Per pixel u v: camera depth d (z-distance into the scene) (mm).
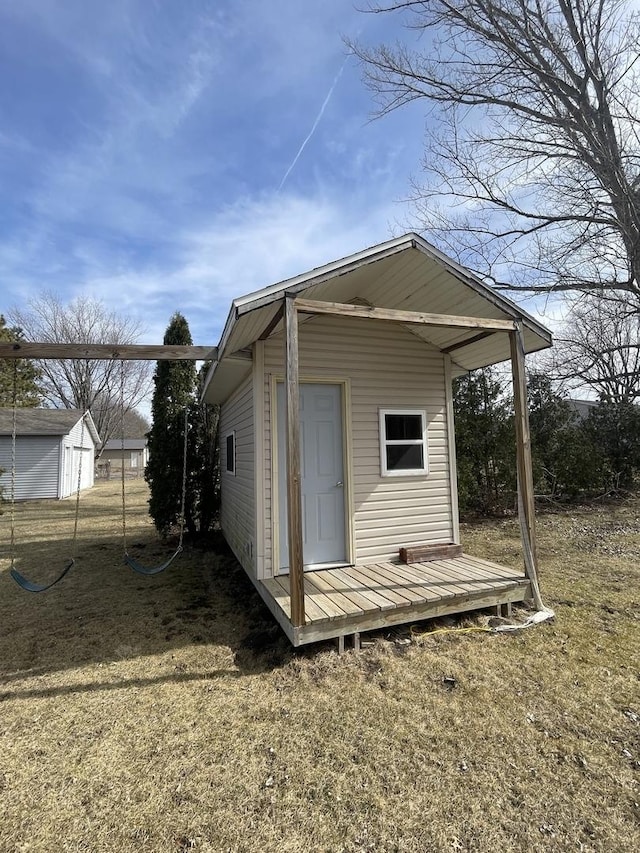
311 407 5074
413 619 3758
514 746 2430
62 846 1865
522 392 4391
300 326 4977
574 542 7406
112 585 5836
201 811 2039
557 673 3178
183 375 8891
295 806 2055
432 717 2701
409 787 2152
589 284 9234
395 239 3947
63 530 10133
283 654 3539
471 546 7270
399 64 8625
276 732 2609
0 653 3783
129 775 2283
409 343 5535
